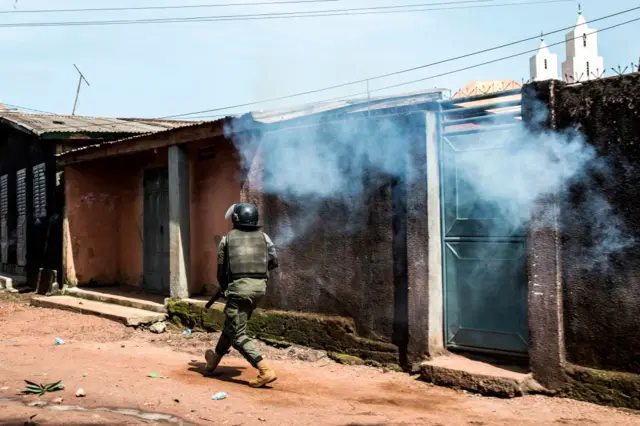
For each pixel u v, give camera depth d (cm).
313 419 500
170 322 973
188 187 1009
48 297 1217
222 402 547
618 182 537
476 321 642
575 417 508
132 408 521
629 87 532
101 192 1310
